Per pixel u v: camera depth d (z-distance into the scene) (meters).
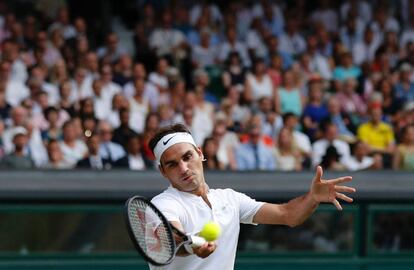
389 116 32.59
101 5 36.75
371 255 23.02
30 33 32.59
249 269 22.45
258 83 31.86
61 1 36.28
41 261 21.25
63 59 31.81
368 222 22.94
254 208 11.84
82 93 29.89
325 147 28.48
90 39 36.22
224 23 35.91
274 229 22.62
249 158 27.48
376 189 22.81
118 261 21.69
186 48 34.28
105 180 22.09
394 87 34.03
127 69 31.09
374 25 37.62
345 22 37.72
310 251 22.77
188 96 29.17
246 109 30.80
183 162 11.24
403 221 23.17
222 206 11.48
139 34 34.50
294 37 36.03
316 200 11.52
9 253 21.08
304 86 33.53
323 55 35.78
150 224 10.66
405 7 39.38
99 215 21.61
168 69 31.81
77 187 21.45
